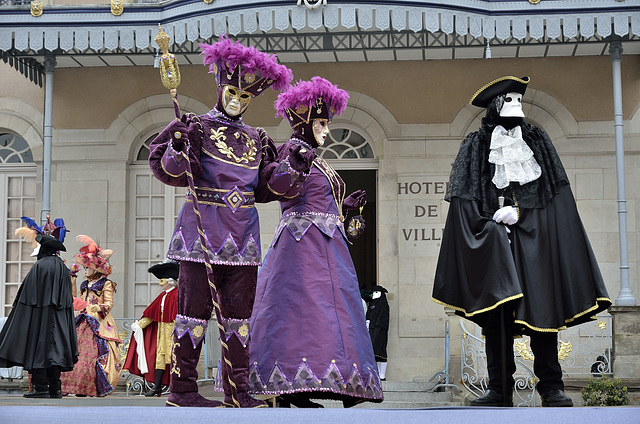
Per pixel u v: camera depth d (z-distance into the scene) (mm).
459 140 18188
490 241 6719
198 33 14844
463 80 18203
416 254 17984
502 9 14750
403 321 17812
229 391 5969
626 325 13320
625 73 17797
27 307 10578
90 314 13188
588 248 6914
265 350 6613
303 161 6188
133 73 18625
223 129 6109
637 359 13227
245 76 6109
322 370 6449
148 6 15164
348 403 6867
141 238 18703
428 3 14438
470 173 7055
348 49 16797
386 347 17047
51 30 15289
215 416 3543
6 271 18812
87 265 13438
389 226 18094
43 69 18078
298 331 6609
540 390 7043
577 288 6781
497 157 6973
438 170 18156
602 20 14664
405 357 17734
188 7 14836
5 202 18906
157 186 18828
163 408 3654
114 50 17391
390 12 14477
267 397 6574
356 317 6828
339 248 7016
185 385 5848
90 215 18469
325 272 6816
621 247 15820
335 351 6527
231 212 5980
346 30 16375
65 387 12656
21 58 17500
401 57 18000
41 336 10547
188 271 5910
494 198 6992
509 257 6656
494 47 17281
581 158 17766
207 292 5910
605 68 17844
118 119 18609
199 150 5996
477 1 14664
